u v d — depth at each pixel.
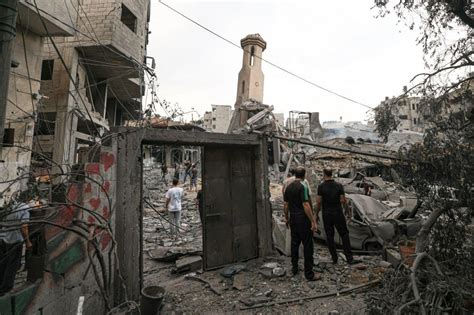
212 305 4.13
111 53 13.60
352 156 18.23
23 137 9.13
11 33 2.33
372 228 6.25
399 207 6.98
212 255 5.64
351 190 11.85
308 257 4.76
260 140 6.41
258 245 6.20
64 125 12.70
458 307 2.93
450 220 4.04
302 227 4.83
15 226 2.45
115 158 4.24
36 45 10.35
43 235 2.79
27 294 2.54
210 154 5.89
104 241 3.87
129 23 15.42
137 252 4.39
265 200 6.30
